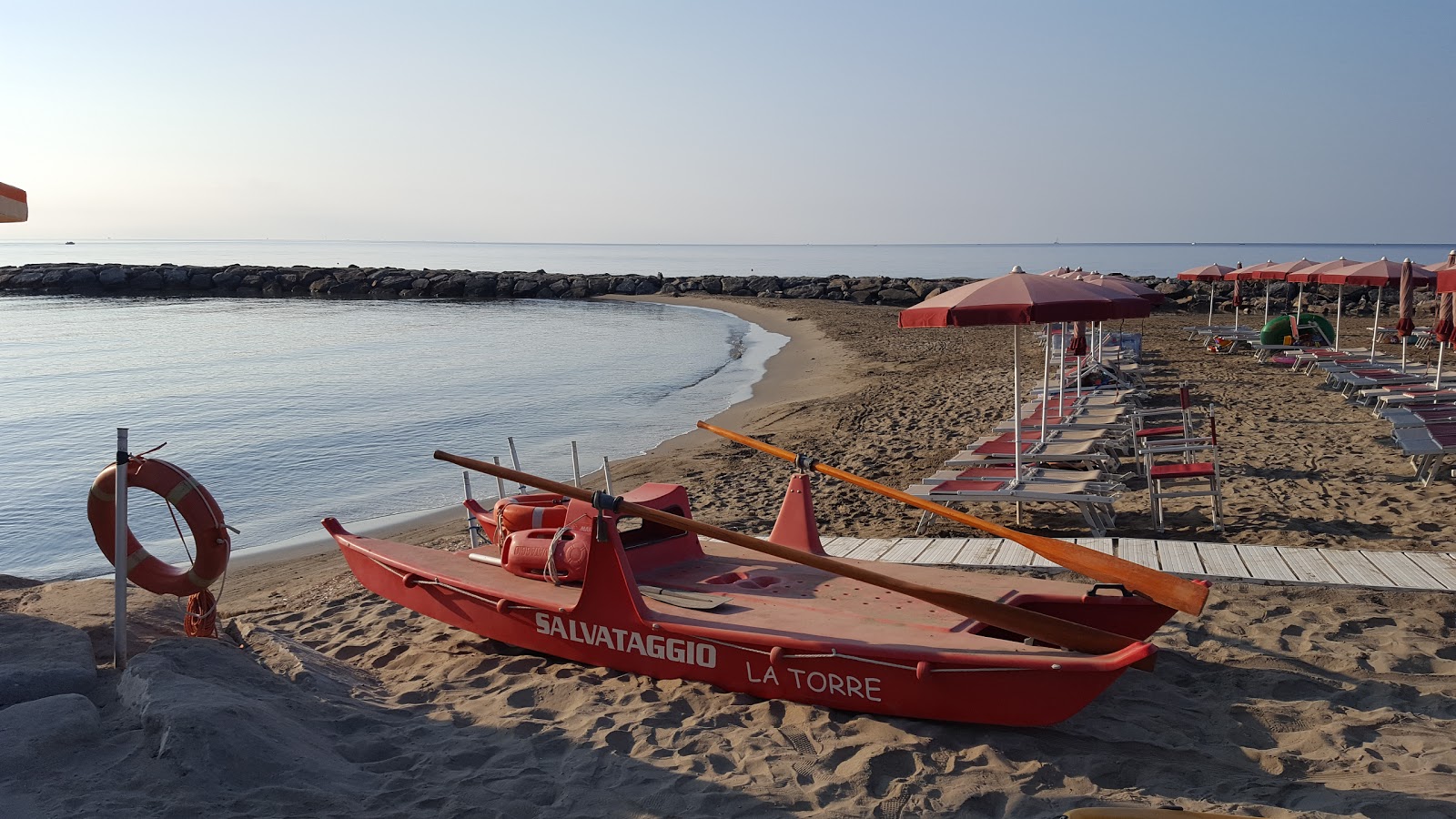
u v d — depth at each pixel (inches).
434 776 160.9
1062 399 485.4
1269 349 821.9
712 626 194.4
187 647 189.5
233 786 144.0
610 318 1756.9
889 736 173.9
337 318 1774.1
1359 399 573.0
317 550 405.1
